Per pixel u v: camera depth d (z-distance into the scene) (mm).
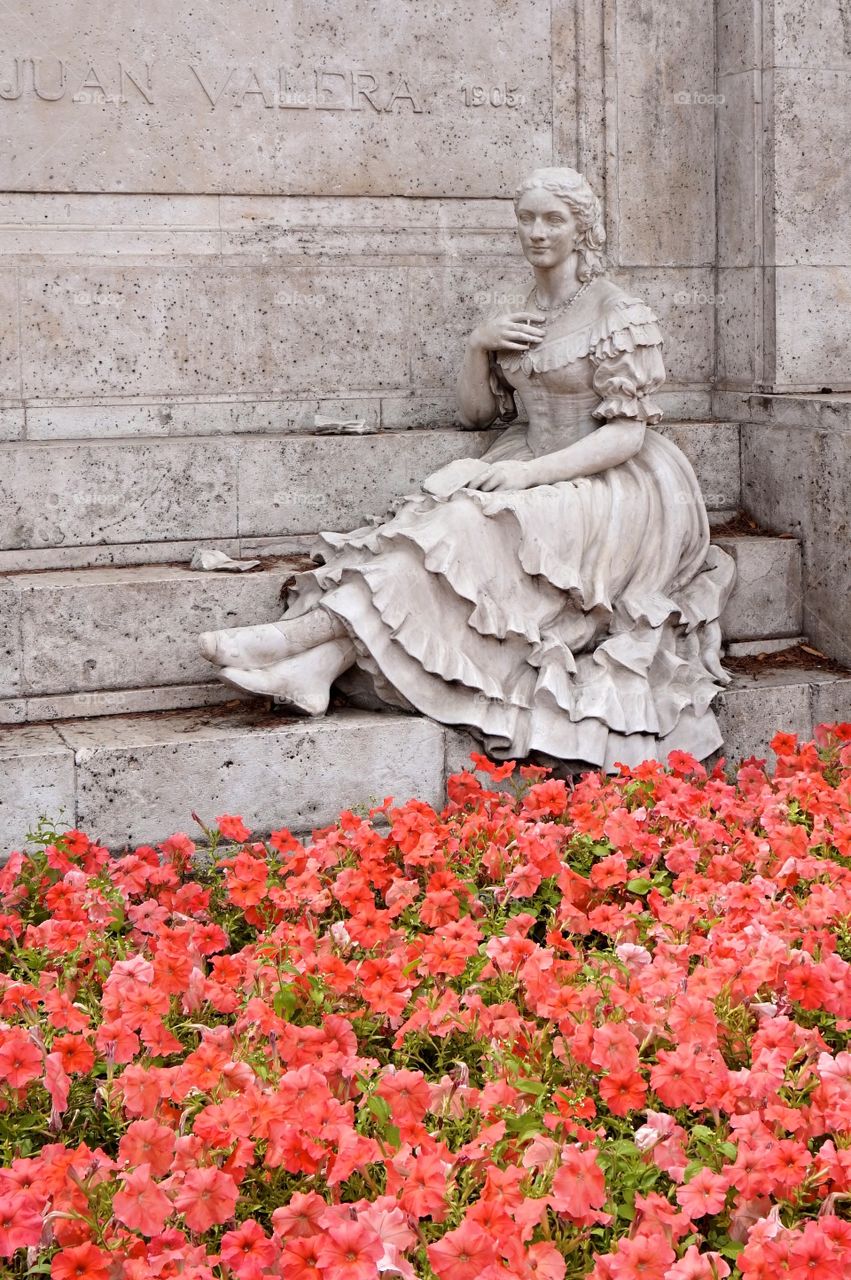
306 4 5887
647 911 3844
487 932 3615
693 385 6645
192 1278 2221
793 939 3449
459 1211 2457
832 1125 2684
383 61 6039
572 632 5016
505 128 6262
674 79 6477
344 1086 2805
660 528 5227
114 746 4363
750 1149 2617
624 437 5156
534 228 5211
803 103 6246
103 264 5660
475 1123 2779
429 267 6152
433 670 4680
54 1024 3008
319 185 5984
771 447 6090
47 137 5570
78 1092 2967
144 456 5383
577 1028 2875
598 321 5168
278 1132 2545
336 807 4598
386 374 6125
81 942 3418
